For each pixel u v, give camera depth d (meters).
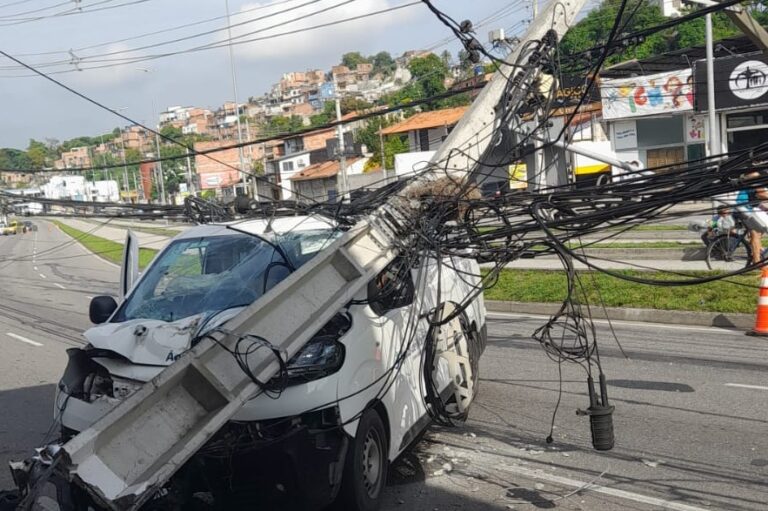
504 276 17.12
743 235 15.57
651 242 20.50
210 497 5.36
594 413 5.68
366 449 5.51
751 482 5.86
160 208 11.95
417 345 6.48
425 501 5.85
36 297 24.64
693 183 5.80
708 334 11.22
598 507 5.58
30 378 11.85
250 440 5.02
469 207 6.85
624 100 32.16
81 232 69.44
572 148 9.97
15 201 16.20
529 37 8.96
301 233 6.74
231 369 4.66
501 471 6.41
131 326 5.83
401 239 6.46
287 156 56.88
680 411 7.70
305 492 4.98
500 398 8.59
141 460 4.19
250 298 6.03
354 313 5.68
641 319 12.66
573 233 6.83
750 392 8.18
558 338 11.62
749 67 28.38
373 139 54.00
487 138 8.41
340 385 5.20
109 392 5.61
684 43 38.06
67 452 3.90
